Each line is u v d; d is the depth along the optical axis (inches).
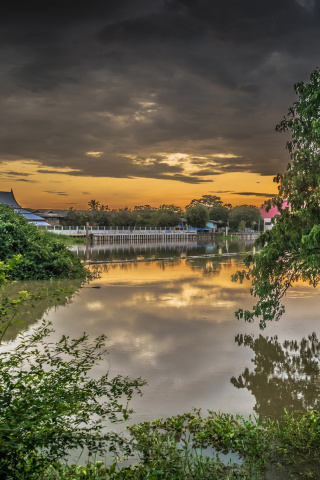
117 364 286.5
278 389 249.1
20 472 112.3
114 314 450.9
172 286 669.3
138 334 367.2
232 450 178.7
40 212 3083.2
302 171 269.0
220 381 260.7
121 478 137.5
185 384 254.2
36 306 490.9
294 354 315.0
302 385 255.9
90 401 216.8
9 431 103.3
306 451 176.7
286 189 274.1
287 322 414.3
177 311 467.8
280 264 305.1
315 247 257.3
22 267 718.5
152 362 293.1
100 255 1470.2
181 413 215.6
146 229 3208.7
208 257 1346.0
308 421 197.6
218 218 4352.9
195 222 3757.4
